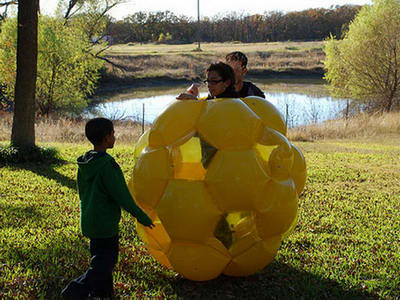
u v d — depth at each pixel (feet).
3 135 49.39
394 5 81.00
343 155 37.88
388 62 79.97
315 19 355.77
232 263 12.54
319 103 91.61
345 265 14.46
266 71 169.58
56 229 17.61
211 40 361.92
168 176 11.80
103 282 11.19
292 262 14.70
